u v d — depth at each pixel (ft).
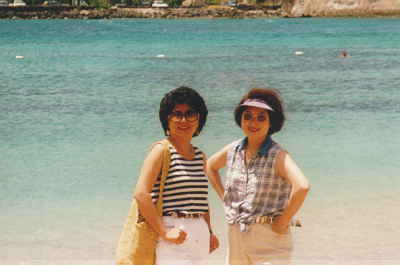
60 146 37.01
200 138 39.24
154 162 12.02
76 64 104.73
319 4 445.78
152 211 11.91
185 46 163.43
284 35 225.97
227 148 13.09
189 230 12.08
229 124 44.55
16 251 19.49
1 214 23.58
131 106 54.03
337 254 18.84
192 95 12.20
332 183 28.04
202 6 527.81
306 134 41.06
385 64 103.24
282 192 12.43
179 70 93.91
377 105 55.11
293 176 11.87
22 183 28.32
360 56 123.95
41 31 275.39
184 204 12.08
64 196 26.07
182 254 12.17
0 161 32.89
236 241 12.76
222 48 153.89
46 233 21.27
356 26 304.30
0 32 265.34
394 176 29.25
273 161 12.28
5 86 71.00
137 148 36.35
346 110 52.13
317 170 30.71
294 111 51.55
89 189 27.25
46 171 30.60
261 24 348.18
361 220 22.40
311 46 160.97
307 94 64.08
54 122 45.83
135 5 534.37
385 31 249.14
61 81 76.74
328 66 101.09
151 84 73.61
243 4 524.52
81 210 24.06
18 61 111.45
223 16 488.85
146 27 314.55
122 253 12.36
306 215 23.09
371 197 25.55
